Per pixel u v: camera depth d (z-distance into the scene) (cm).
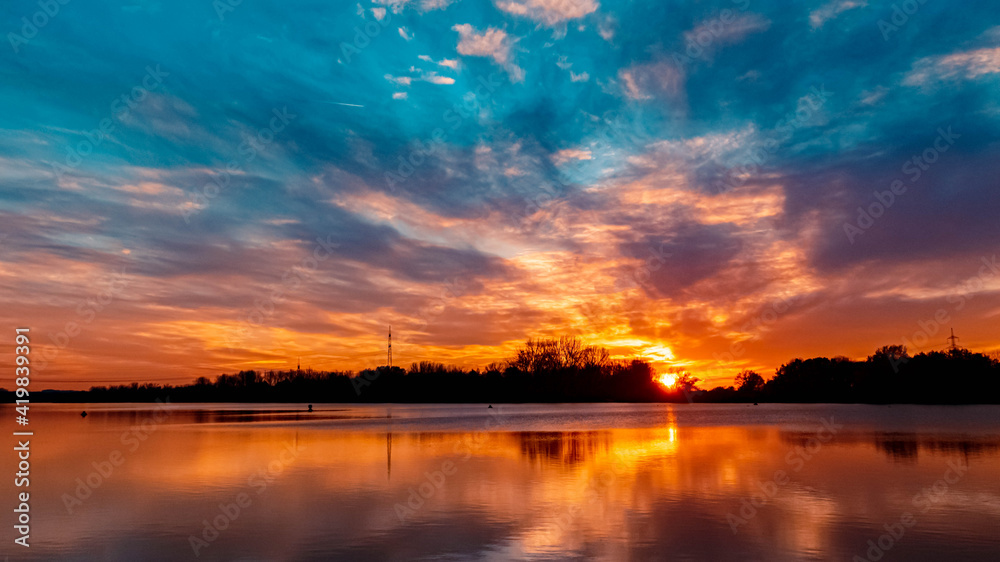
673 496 1852
